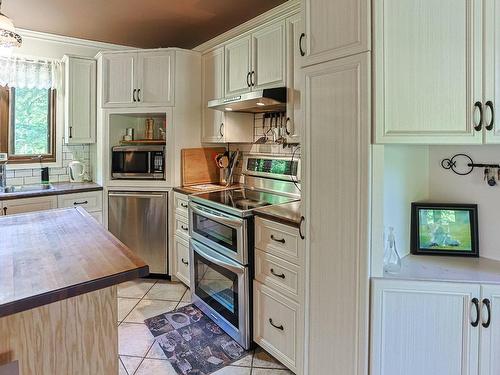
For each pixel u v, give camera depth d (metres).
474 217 1.68
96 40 3.65
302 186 1.72
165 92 3.24
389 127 1.41
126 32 3.39
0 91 3.32
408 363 1.50
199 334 2.38
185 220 3.07
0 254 1.33
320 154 1.62
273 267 2.00
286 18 2.32
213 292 2.52
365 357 1.51
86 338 1.19
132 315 2.63
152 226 3.33
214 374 1.97
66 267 1.21
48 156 3.60
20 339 1.08
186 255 3.09
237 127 3.03
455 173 1.74
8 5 2.77
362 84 1.43
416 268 1.56
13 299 0.96
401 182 1.68
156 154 3.31
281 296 1.94
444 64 1.37
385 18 1.40
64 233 1.64
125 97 3.30
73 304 1.16
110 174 3.38
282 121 2.82
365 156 1.44
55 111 3.59
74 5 2.77
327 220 1.61
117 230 3.40
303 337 1.76
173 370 2.00
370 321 1.50
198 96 3.36
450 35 1.36
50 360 1.13
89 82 3.51
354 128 1.47
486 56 1.34
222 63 3.00
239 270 2.17
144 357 2.12
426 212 1.74
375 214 1.46
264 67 2.53
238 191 2.97
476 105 1.34
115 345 1.24
